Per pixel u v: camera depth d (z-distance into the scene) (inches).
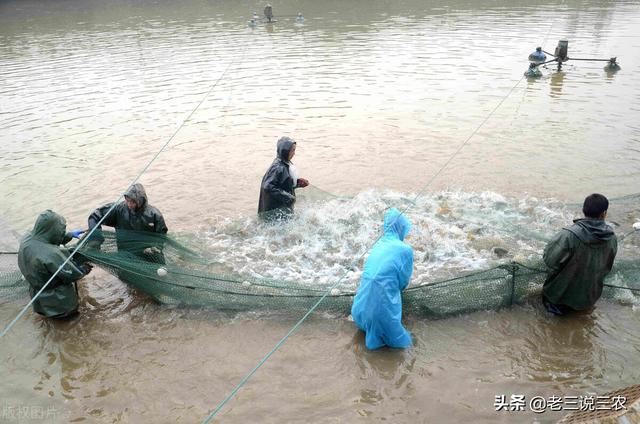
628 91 503.2
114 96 552.4
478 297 206.5
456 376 177.9
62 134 446.0
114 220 235.6
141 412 167.8
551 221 271.6
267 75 611.5
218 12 1200.2
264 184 263.7
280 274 237.8
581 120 430.9
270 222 269.9
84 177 358.3
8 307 224.2
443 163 359.3
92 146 416.5
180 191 332.2
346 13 1107.3
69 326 210.4
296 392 173.3
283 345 195.9
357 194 314.2
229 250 258.8
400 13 1075.3
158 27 1008.9
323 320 209.6
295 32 896.9
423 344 194.1
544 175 333.4
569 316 205.6
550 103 478.6
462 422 159.2
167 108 506.3
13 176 363.3
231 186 337.1
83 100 542.0
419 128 427.2
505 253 245.8
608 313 206.2
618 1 1141.7
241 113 482.3
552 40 745.0
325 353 190.9
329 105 494.9
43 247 201.8
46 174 365.1
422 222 271.0
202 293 215.8
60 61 725.9
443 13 1051.3
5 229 290.7
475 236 260.4
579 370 178.4
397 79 575.2
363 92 531.8
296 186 274.2
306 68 637.9
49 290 206.8
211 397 172.7
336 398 170.2
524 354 187.2
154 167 371.9
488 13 1027.9
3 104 538.0
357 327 204.2
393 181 333.4
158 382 180.1
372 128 430.6
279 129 437.7
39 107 523.2
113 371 185.9
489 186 320.8
